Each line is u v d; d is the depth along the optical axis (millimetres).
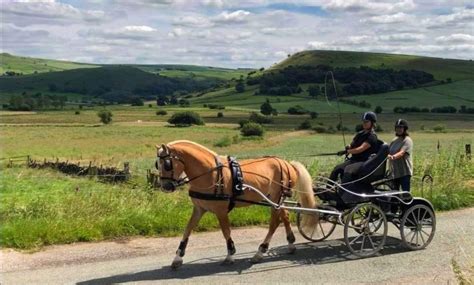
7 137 82125
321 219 10703
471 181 18016
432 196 14984
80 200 12602
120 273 8773
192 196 9258
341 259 9789
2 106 170750
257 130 82812
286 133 88750
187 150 9102
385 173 11062
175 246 10547
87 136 84875
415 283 8320
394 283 8344
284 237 11477
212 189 9156
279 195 10047
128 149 65312
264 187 9750
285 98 160500
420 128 90375
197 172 9102
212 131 94438
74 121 122438
